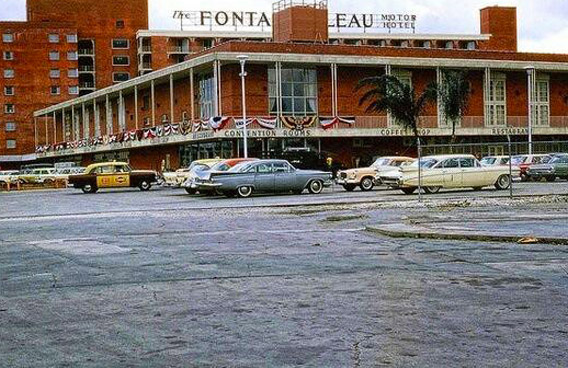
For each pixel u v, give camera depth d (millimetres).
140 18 111375
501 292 8766
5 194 49156
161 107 66188
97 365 6031
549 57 65812
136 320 7680
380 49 59156
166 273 10820
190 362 6047
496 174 33031
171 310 8141
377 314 7676
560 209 21688
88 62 110250
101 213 25125
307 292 9023
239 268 11164
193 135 52781
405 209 23312
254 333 6977
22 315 8102
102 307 8422
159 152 64625
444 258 11789
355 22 97375
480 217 19344
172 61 103875
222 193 36344
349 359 6000
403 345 6406
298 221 19781
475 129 59531
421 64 58062
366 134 55344
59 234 17531
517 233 14523
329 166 47375
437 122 58281
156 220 21219
